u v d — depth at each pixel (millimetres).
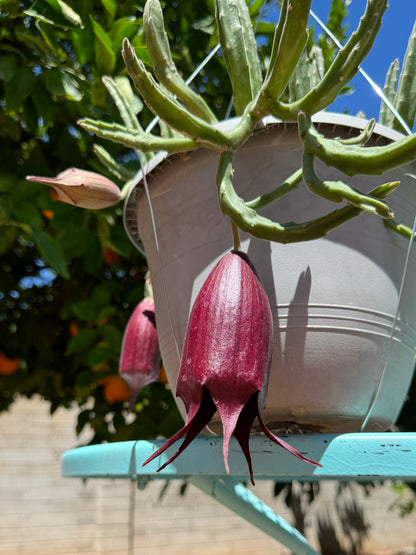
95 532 1576
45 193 434
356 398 221
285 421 223
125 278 536
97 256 478
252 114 214
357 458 191
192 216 237
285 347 216
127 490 1619
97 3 456
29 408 1636
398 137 241
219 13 243
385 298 227
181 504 1646
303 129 200
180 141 224
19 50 444
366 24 196
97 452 245
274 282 219
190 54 496
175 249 242
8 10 417
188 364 180
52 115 419
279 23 201
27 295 582
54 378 596
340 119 232
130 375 291
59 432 1643
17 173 468
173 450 217
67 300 560
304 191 226
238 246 210
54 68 405
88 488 1604
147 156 299
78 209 448
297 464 196
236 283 187
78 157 477
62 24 393
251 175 230
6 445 1585
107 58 410
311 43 340
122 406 514
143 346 292
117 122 426
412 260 241
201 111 241
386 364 225
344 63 199
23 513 1548
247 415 183
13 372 585
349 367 218
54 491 1584
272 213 225
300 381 216
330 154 193
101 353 457
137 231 300
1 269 561
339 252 222
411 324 241
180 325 237
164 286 244
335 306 218
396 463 188
